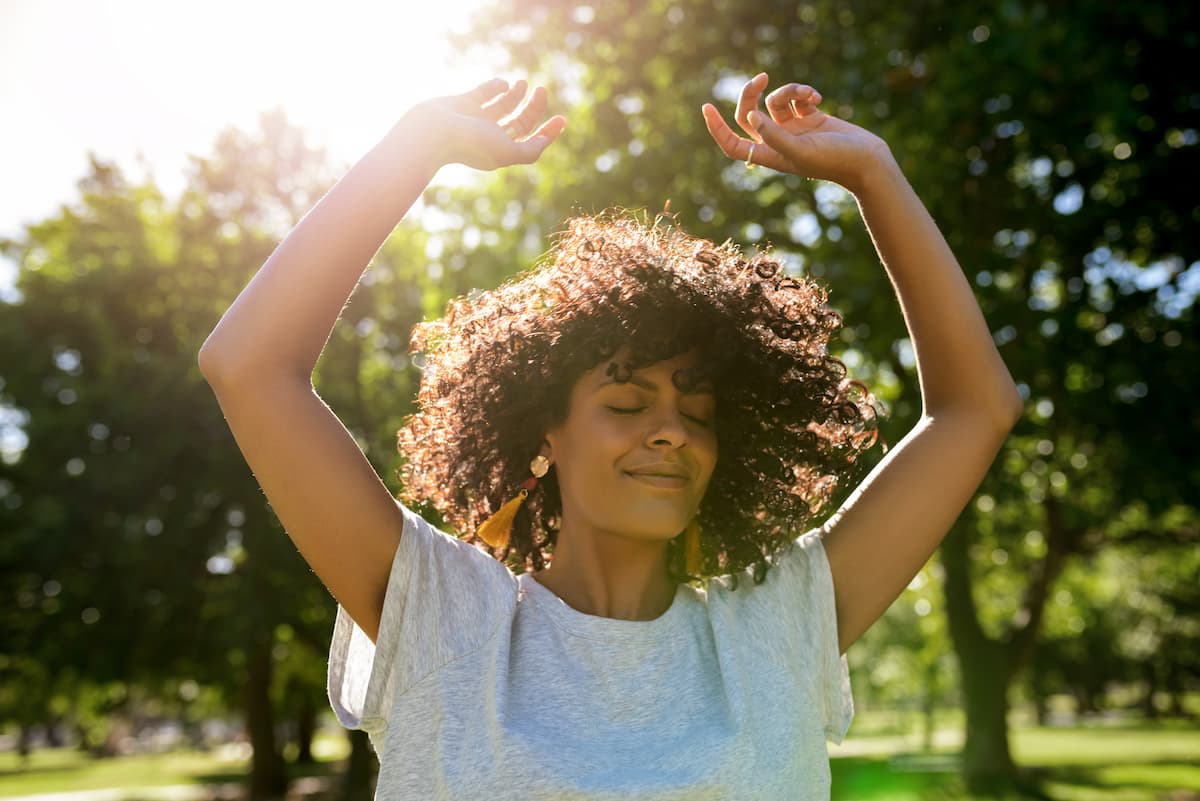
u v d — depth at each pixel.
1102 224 9.29
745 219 9.13
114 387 18.47
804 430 1.91
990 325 8.63
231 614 16.55
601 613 1.70
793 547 1.81
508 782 1.47
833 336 1.98
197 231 19.70
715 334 1.69
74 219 20.86
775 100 1.75
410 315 17.52
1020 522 15.61
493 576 1.65
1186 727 38.75
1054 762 19.64
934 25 8.36
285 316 1.53
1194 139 9.00
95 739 47.62
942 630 19.94
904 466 1.80
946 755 25.81
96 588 17.22
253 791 22.28
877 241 1.83
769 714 1.60
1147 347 9.63
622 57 9.42
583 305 1.69
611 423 1.66
